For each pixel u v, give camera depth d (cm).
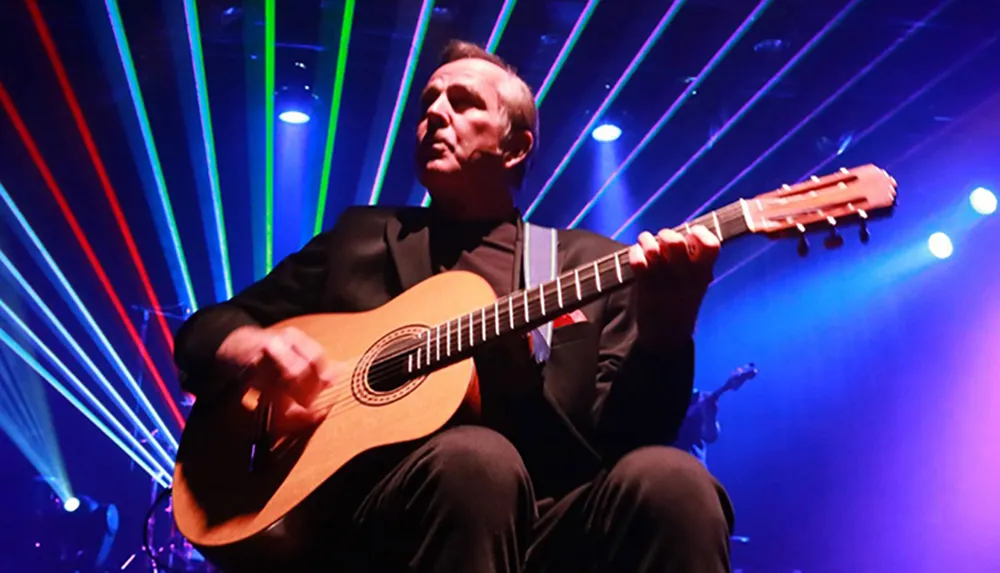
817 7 582
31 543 588
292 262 221
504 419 174
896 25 595
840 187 147
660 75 660
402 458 159
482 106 218
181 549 521
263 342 188
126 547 621
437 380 166
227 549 165
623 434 171
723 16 595
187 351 209
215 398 197
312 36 631
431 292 191
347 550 160
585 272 158
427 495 139
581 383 179
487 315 165
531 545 162
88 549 590
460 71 225
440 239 211
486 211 216
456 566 132
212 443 189
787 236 148
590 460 172
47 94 685
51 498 615
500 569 133
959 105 670
